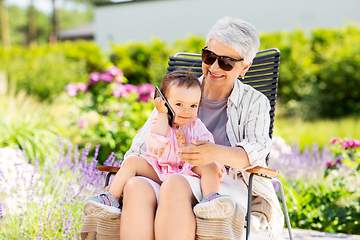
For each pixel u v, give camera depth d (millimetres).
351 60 8898
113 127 4770
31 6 35656
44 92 9969
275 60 2662
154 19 15586
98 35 16953
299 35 9688
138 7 15953
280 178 3666
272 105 2586
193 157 1802
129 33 16234
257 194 2238
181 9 14930
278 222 2297
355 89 8945
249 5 13406
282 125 7867
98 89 5699
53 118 5594
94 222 1809
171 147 2004
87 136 4746
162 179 1917
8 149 3025
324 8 12281
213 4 14188
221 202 1629
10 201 2611
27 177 2814
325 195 3611
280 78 9438
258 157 1936
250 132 2150
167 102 2041
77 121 4863
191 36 10172
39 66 10500
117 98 5309
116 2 16422
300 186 3846
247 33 2072
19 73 10289
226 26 2092
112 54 10922
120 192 1923
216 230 1688
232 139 2227
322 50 9438
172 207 1701
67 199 2605
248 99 2227
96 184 2891
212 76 2156
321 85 9203
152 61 10312
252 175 1954
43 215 2486
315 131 6824
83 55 11008
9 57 11539
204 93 2332
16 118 4902
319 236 3092
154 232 1765
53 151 4320
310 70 9328
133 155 2066
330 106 9133
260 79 2668
